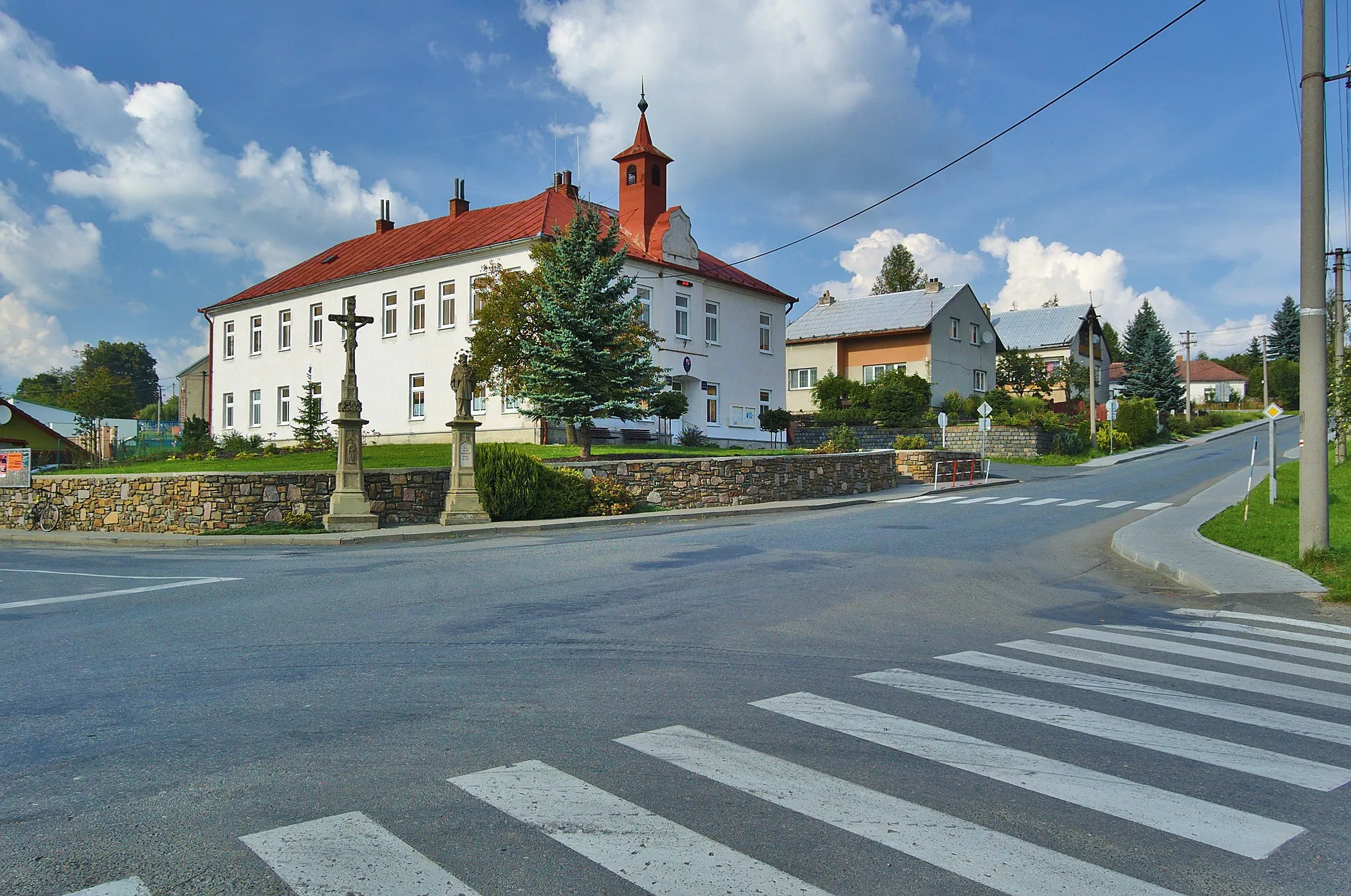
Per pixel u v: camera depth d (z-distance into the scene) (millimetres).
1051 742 4977
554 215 35125
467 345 34156
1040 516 20359
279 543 16547
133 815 3916
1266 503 20422
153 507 18562
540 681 6180
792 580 10867
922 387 49062
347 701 5699
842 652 7145
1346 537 14438
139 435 47469
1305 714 5645
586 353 24766
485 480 19438
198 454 34000
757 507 22844
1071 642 7812
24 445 40219
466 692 5914
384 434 37031
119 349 101000
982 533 16781
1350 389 26641
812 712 5473
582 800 4074
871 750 4789
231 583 11164
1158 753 4832
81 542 17484
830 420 46062
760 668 6590
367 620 8383
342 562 13188
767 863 3473
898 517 20156
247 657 6969
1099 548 15062
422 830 3748
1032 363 62000
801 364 57000
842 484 28344
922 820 3896
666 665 6648
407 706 5582
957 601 9695
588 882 3311
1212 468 37531
